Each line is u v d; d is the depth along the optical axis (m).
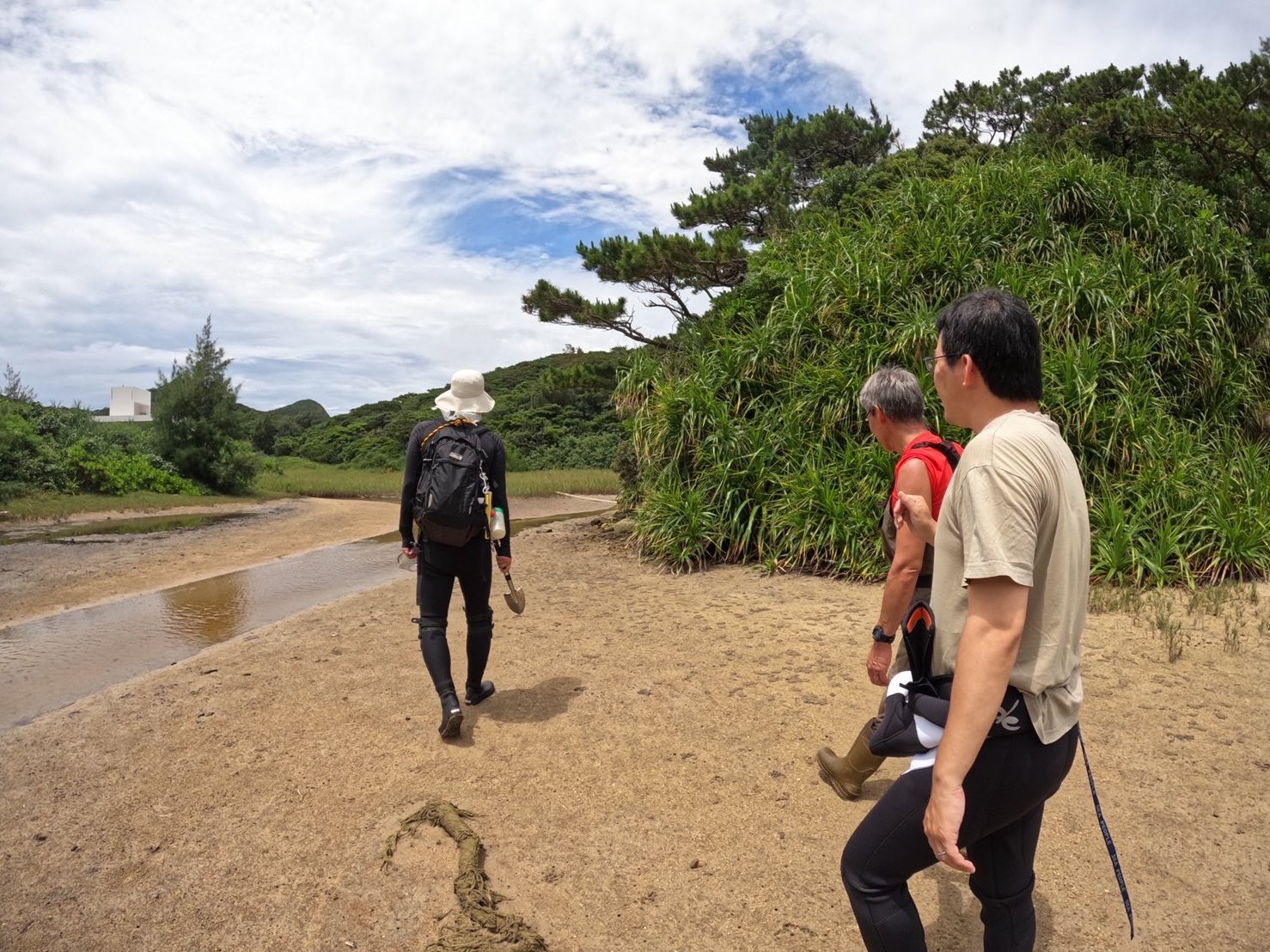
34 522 14.20
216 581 8.56
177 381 21.19
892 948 1.79
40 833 3.21
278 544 11.38
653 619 6.14
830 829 3.13
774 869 2.89
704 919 2.63
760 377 8.81
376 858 2.99
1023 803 1.70
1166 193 9.88
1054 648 1.66
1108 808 3.17
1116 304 7.71
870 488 7.34
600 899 2.75
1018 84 24.20
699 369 9.09
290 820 3.27
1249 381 8.22
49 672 5.37
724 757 3.74
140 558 10.02
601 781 3.54
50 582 8.53
